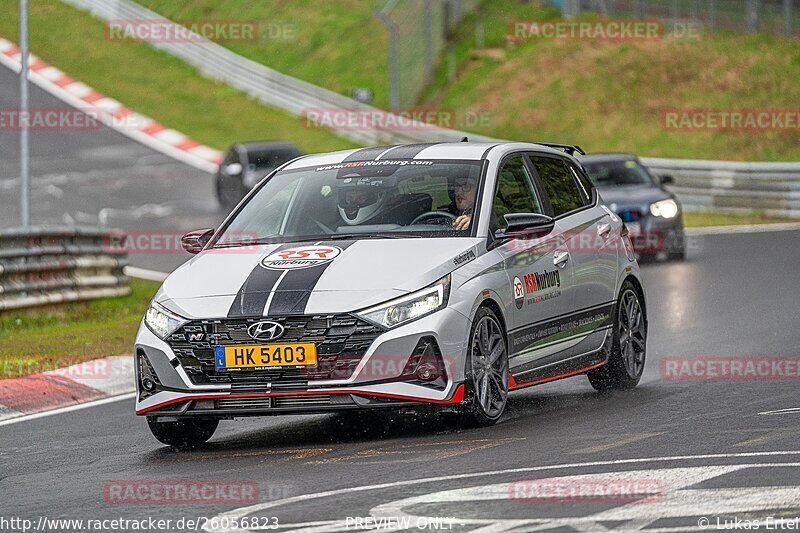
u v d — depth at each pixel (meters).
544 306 30.69
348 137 146.50
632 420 28.11
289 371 26.36
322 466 24.28
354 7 184.25
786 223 95.00
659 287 59.25
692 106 130.25
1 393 37.50
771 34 138.62
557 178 33.97
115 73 170.62
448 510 19.53
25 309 58.22
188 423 28.64
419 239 28.83
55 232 60.78
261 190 32.16
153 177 128.00
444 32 159.50
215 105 161.25
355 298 26.53
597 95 136.75
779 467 21.75
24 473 26.36
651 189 73.38
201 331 26.84
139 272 78.56
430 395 26.45
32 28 184.62
